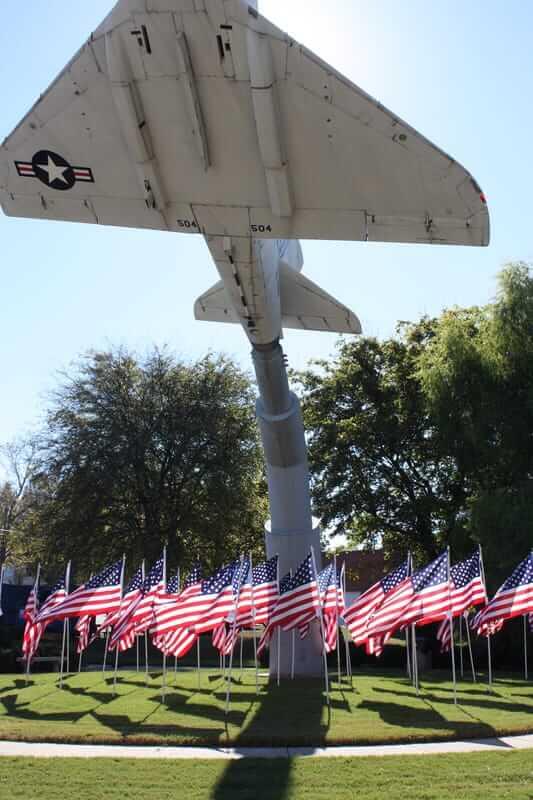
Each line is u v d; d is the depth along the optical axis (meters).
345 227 8.97
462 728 11.69
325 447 32.88
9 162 8.83
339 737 11.03
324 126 8.20
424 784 8.50
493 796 7.90
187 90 8.08
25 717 13.34
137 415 33.81
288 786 8.48
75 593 16.27
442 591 14.80
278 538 17.08
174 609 14.53
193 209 9.16
